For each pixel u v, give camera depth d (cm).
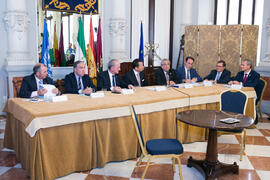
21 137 280
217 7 770
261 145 374
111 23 596
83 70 379
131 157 318
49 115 247
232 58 618
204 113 290
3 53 504
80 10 563
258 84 480
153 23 679
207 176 267
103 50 605
